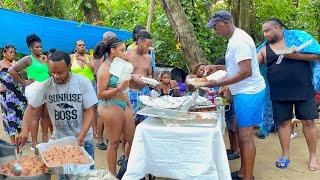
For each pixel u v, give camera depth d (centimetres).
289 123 471
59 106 319
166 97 411
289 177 441
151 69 488
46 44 664
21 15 618
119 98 378
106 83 367
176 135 338
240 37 367
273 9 771
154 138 344
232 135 500
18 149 304
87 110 321
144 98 403
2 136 634
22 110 544
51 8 1033
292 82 448
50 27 648
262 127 529
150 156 348
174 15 591
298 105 458
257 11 766
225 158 335
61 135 328
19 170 248
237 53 363
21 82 516
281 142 475
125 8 980
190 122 345
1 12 604
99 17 948
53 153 270
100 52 381
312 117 455
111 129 379
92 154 344
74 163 255
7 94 536
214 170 335
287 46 451
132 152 351
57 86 315
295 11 859
